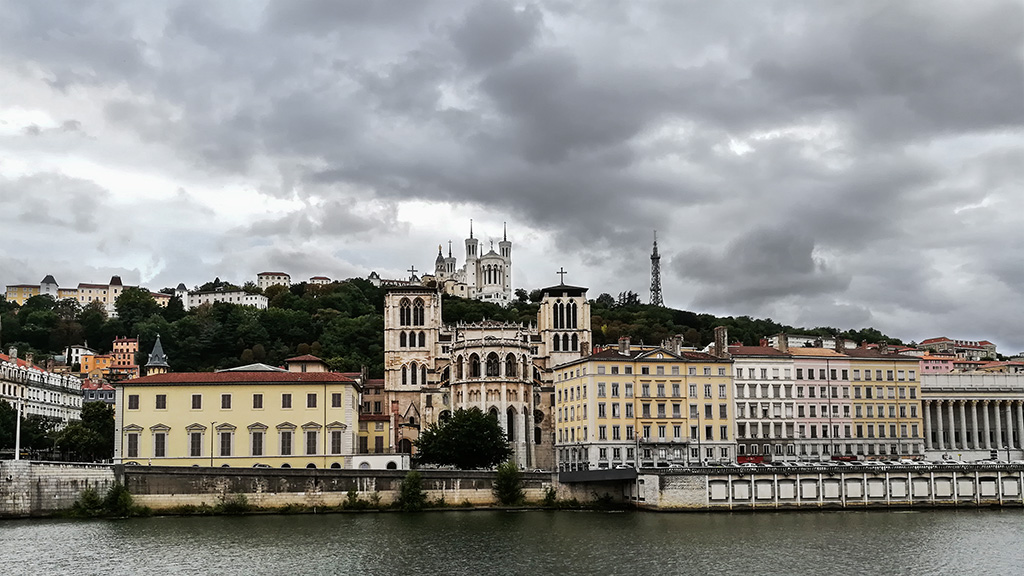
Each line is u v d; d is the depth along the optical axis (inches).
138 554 4650.6
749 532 5408.5
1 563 4399.6
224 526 5664.4
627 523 5821.9
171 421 7490.2
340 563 4471.0
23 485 5984.3
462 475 6663.4
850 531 5457.7
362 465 7573.8
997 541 5103.3
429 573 4271.7
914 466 6766.7
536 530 5497.1
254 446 7504.9
